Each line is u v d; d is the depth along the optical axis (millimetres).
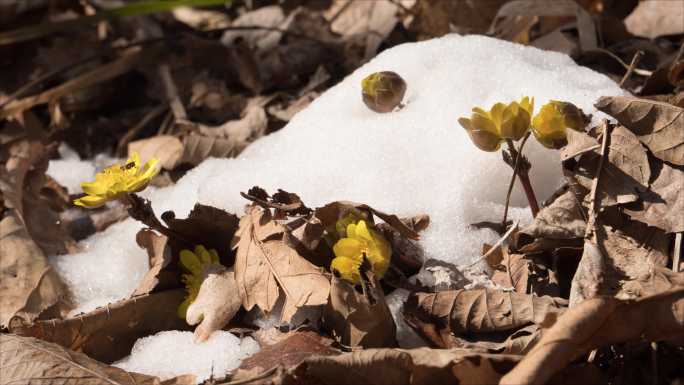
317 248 547
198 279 562
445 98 597
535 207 552
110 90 814
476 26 761
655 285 508
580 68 611
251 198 554
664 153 537
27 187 654
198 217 566
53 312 585
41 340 531
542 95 585
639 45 676
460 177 572
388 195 574
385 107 599
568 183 552
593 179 541
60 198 684
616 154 540
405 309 532
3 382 518
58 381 515
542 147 572
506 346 508
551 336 483
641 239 530
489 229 564
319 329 536
